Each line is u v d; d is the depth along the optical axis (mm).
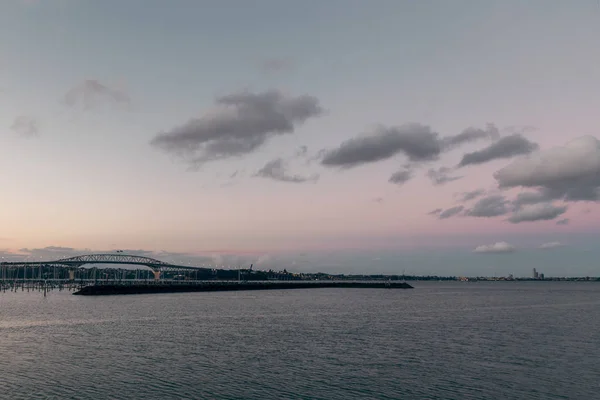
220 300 186125
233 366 57656
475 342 76938
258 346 71750
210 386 48875
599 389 48688
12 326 94875
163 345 72250
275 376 52969
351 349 69562
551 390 48250
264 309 141750
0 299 187250
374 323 104750
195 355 64250
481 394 46844
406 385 49719
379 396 46000
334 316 121125
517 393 47219
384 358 62844
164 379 51344
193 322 103562
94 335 82500
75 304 157125
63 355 63812
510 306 165000
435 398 45500
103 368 56125
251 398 45031
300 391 47375
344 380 51500
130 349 68562
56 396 45188
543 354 66188
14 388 47594
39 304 157000
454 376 53406
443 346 72688
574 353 67188
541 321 111125
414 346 72625
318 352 66938
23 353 65125
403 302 184125
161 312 127312
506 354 66188
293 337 81500
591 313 135875
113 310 132500
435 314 129375
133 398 44812
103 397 44969
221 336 82188
